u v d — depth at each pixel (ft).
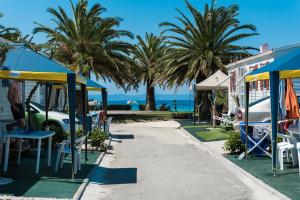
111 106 202.39
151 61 169.89
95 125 60.13
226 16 108.88
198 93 115.14
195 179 32.86
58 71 30.30
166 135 72.79
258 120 56.13
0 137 33.45
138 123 106.83
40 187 28.35
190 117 118.52
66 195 26.13
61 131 47.52
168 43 110.01
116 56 112.98
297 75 32.01
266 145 43.29
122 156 46.37
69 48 107.96
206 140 60.70
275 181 30.60
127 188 29.58
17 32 121.19
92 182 31.40
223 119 74.49
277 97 32.37
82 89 39.22
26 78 30.07
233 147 44.96
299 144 32.53
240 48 111.14
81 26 109.50
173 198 26.66
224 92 102.01
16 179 30.89
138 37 168.96
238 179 32.73
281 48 59.67
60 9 108.88
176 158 44.62
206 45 108.68
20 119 39.52
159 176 34.19
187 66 111.45
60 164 35.99
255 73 36.81
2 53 29.71
